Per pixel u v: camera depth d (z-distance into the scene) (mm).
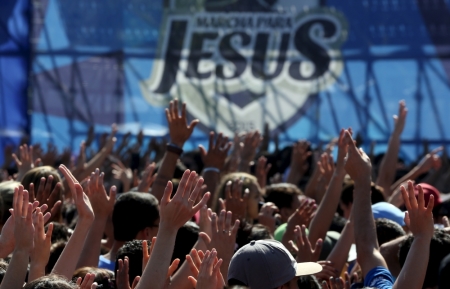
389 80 12750
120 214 3570
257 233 3580
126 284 2816
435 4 12609
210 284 2521
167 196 2678
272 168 8055
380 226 3752
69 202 5203
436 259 3100
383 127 12734
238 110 12977
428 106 12641
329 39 12883
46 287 2307
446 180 6883
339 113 12836
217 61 13086
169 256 2627
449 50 12562
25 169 4742
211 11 13102
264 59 13000
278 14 12984
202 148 4633
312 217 4148
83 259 3299
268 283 2586
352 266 4012
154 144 7992
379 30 12789
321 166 4660
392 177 4973
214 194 4512
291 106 12922
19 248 2621
